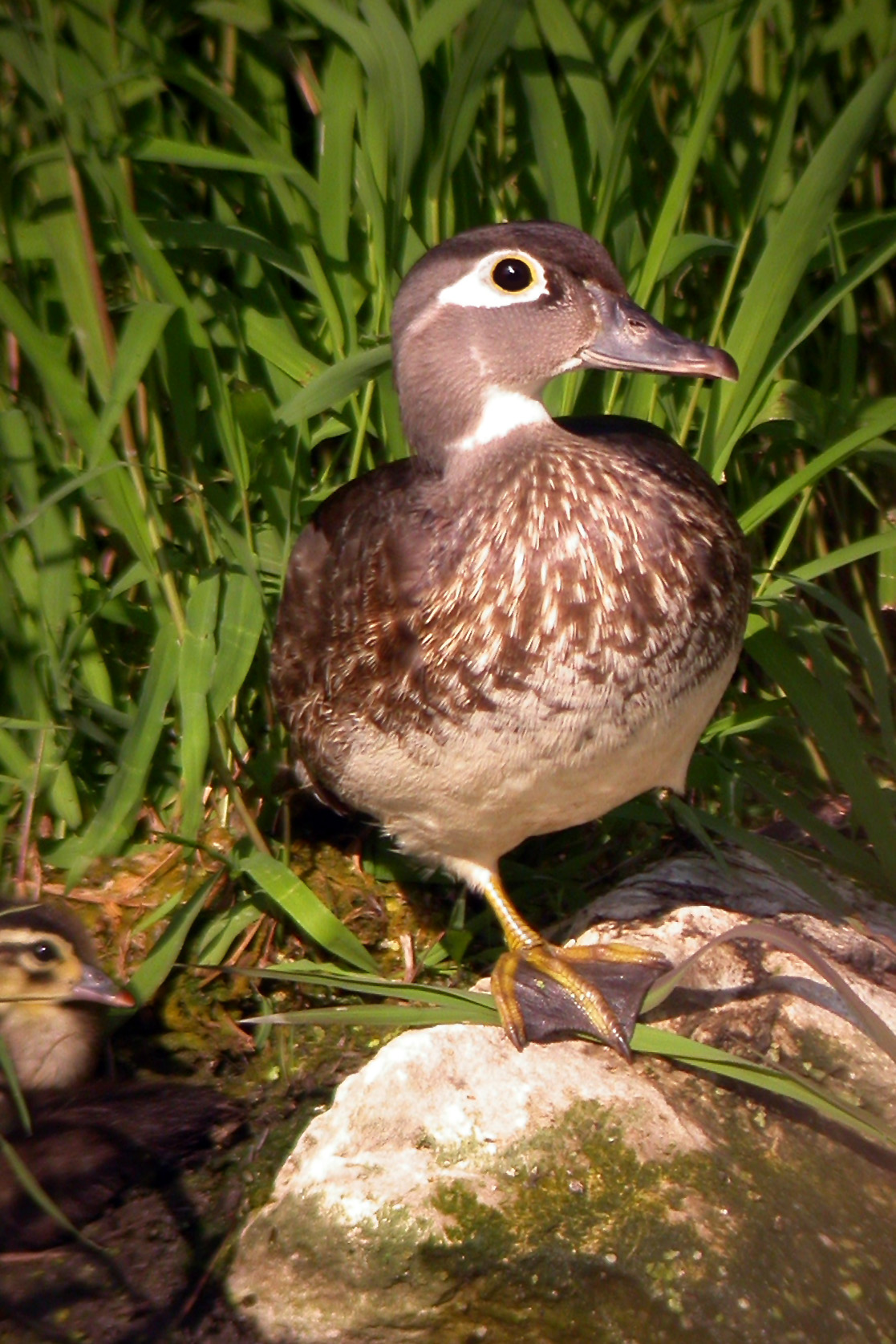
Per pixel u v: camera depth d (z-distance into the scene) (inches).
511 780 247.1
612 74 303.6
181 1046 272.4
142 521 291.1
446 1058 236.1
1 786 301.0
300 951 287.4
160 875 296.0
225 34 326.3
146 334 274.8
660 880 287.7
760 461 340.5
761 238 327.3
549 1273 215.5
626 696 240.4
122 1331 217.5
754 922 273.0
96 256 300.0
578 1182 221.5
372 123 291.6
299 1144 234.4
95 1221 235.5
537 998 249.3
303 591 273.0
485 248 257.6
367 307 321.1
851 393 326.0
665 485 250.7
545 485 244.2
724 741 315.9
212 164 291.7
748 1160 225.8
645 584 241.3
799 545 352.2
